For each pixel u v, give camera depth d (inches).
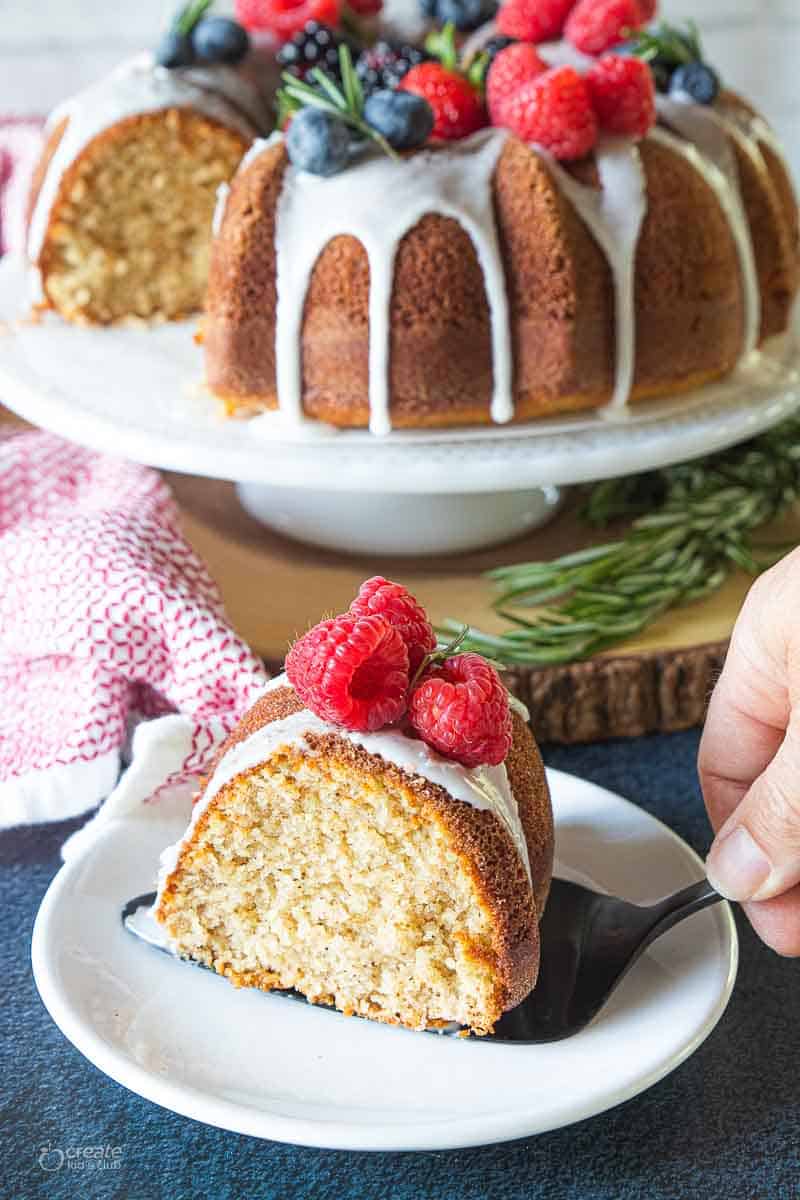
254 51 36.2
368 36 35.2
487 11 35.0
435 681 20.5
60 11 51.8
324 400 28.3
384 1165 19.8
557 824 22.9
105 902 21.7
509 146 28.4
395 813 20.6
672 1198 19.4
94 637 24.8
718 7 56.4
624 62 28.7
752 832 19.9
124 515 26.5
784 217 32.2
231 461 27.3
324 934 21.0
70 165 34.4
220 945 21.3
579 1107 19.0
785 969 22.3
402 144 28.4
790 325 32.9
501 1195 19.4
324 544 29.8
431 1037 20.3
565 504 31.5
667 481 31.0
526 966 20.5
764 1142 20.0
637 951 20.8
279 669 26.5
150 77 35.2
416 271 27.8
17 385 30.0
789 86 57.9
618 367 28.8
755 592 20.9
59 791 24.0
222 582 28.9
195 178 35.2
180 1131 20.1
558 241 28.0
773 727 21.4
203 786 22.0
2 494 28.6
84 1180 19.6
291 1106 19.3
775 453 31.1
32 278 35.3
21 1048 21.1
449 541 29.5
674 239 29.0
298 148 28.0
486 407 28.6
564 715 26.5
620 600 27.1
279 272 28.0
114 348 32.4
